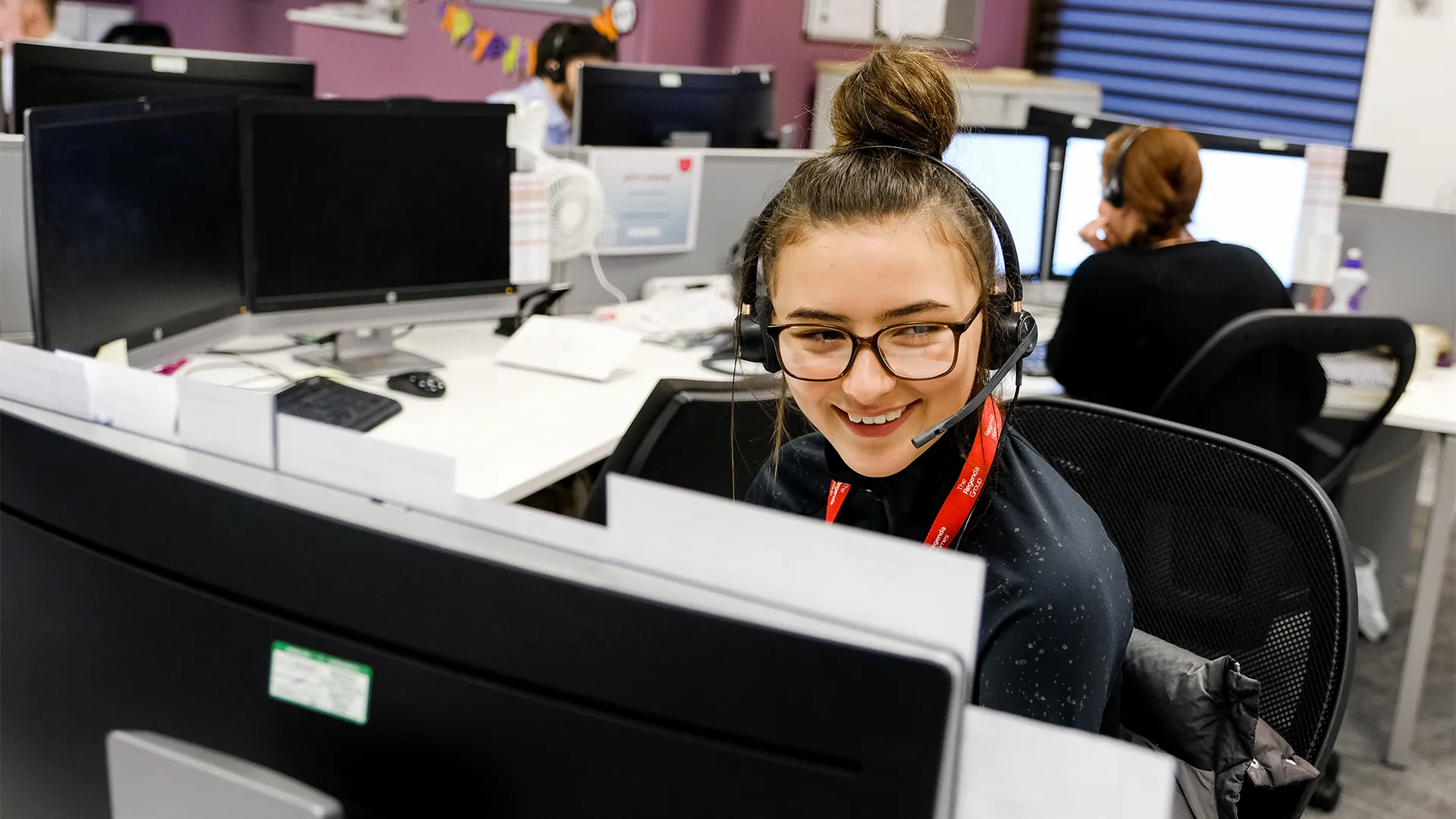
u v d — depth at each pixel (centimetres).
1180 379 212
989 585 79
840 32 529
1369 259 291
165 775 54
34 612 60
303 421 53
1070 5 562
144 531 56
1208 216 295
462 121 231
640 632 46
